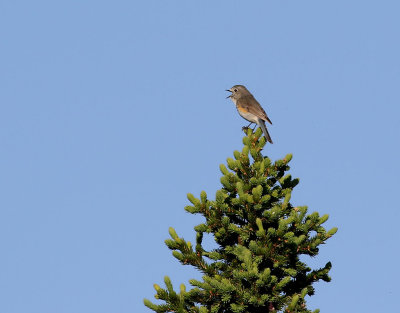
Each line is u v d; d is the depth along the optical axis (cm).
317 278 1638
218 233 1609
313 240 1596
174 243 1625
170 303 1564
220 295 1539
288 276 1592
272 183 1694
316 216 1606
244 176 1647
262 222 1599
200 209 1623
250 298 1481
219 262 1609
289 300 1555
